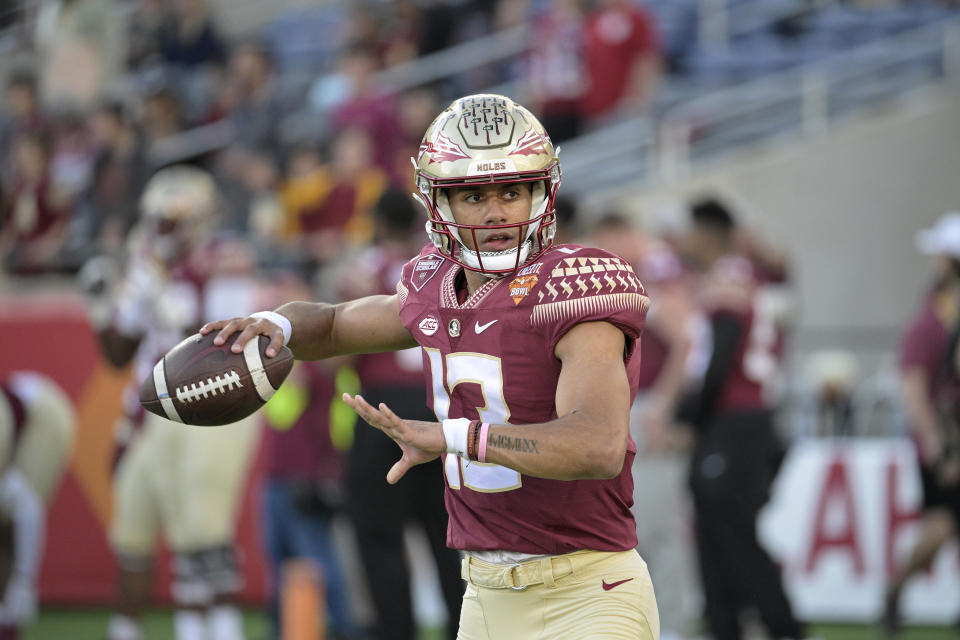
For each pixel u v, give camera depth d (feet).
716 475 70.13
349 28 141.79
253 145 121.60
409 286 35.88
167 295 70.79
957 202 131.34
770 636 70.69
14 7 154.51
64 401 90.33
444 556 65.10
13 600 74.13
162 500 70.85
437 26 135.33
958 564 85.81
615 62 122.62
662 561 72.49
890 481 86.17
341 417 75.36
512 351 33.40
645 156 128.88
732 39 146.92
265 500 76.79
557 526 34.81
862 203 131.13
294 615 54.75
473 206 33.58
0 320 91.20
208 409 35.22
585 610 34.96
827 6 150.92
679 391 70.95
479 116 33.60
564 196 69.72
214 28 144.46
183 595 70.69
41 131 121.49
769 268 82.53
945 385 76.18
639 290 33.06
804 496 86.89
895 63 138.10
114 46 146.10
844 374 98.53
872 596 85.87
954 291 76.89
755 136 133.28
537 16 131.44
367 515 64.85
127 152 117.29
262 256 100.42
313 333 37.42
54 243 114.42
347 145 106.01
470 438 30.63
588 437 30.42
